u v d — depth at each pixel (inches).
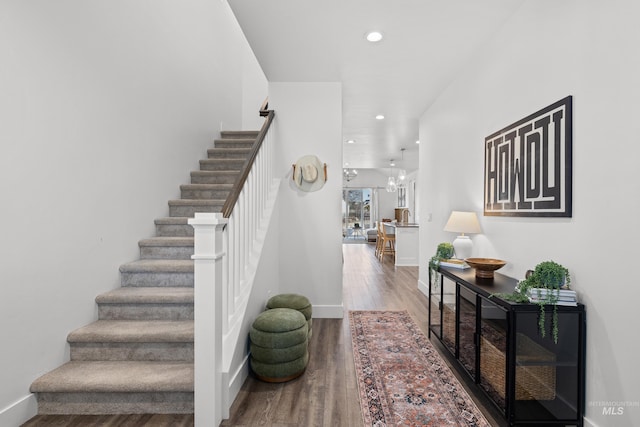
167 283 104.1
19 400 70.6
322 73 136.5
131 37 111.0
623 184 58.2
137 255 113.0
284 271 145.9
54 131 79.3
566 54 72.5
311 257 146.0
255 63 268.4
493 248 105.4
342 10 94.1
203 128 171.5
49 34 78.0
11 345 68.9
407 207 485.7
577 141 68.9
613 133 60.2
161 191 129.2
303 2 90.7
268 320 91.9
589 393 65.5
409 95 160.2
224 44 203.6
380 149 304.2
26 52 71.9
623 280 58.2
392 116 195.3
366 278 232.4
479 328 82.4
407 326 134.0
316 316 145.2
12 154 68.8
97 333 83.3
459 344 95.8
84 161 89.0
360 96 162.2
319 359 104.3
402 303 168.2
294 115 146.5
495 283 86.6
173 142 139.5
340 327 133.1
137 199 113.5
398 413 76.1
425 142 186.2
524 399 69.1
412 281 221.9
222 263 78.2
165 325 89.2
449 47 114.2
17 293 70.1
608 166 61.2
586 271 66.4
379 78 141.4
